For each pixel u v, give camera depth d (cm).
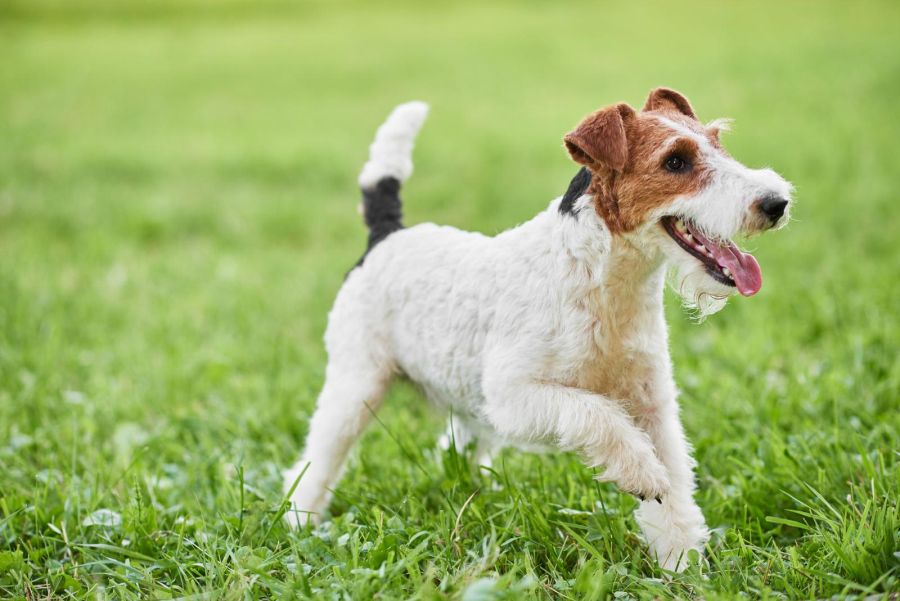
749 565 364
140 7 3500
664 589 344
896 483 400
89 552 403
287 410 593
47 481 463
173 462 541
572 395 382
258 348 725
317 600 338
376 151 502
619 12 2991
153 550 410
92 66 2375
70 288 872
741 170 372
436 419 505
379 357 470
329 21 3133
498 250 418
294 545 389
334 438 473
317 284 875
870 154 1203
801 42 2172
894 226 919
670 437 405
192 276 922
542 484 447
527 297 395
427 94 1944
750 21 2600
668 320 729
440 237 459
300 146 1525
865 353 588
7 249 1010
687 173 374
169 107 1916
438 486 464
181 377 657
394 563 372
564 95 1806
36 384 625
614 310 386
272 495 463
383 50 2512
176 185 1317
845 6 2748
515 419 392
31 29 3022
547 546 385
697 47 2230
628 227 378
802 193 1057
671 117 399
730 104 1597
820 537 367
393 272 461
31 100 1958
